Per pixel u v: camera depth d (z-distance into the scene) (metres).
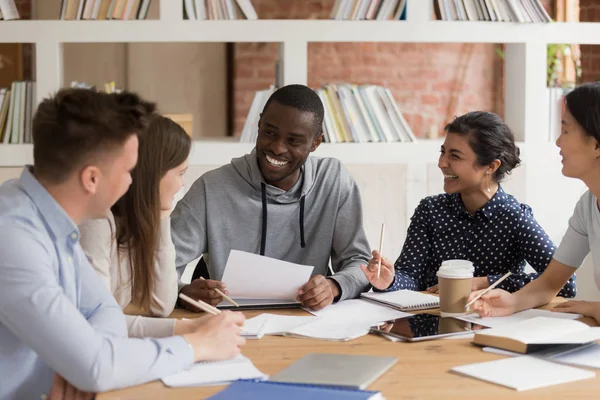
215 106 5.34
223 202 2.42
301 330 1.82
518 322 1.83
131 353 1.43
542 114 3.71
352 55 5.36
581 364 1.53
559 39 3.66
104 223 1.86
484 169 2.42
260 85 5.29
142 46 5.21
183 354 1.49
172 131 1.90
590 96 1.98
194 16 3.45
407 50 5.41
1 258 1.41
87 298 1.64
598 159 2.00
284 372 1.47
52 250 1.50
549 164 3.73
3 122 3.44
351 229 2.48
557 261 2.17
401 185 3.63
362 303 2.14
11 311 1.40
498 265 2.48
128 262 1.96
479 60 5.49
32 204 1.49
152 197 1.88
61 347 1.38
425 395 1.36
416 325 1.86
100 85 5.17
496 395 1.36
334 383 1.40
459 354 1.63
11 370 1.53
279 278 2.06
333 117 3.58
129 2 3.42
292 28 3.50
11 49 4.99
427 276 2.54
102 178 1.48
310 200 2.47
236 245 2.44
